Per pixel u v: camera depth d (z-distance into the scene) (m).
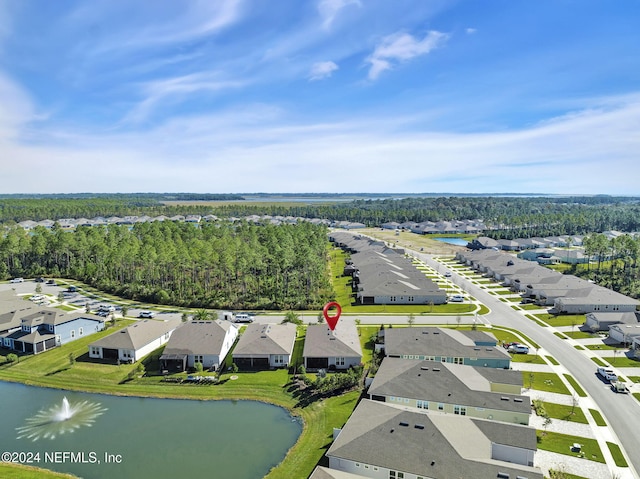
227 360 67.06
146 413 52.16
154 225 186.38
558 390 55.72
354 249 171.00
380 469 37.00
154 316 91.00
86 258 139.38
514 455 38.81
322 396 55.16
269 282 112.94
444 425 40.88
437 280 125.31
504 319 87.75
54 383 60.19
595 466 40.28
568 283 105.31
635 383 57.56
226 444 45.47
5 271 131.38
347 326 75.69
